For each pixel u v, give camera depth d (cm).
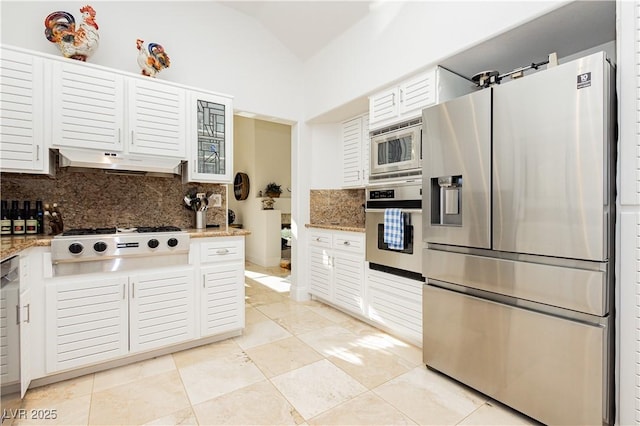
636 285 130
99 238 194
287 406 166
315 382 189
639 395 128
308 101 353
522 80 154
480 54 206
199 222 274
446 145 189
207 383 187
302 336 257
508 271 161
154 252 211
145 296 210
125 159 223
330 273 321
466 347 180
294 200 366
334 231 315
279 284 433
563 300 142
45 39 225
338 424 153
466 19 197
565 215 141
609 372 134
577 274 138
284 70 346
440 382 190
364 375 197
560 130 142
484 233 170
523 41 191
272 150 624
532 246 152
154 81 236
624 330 133
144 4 263
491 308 168
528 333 153
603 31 180
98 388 182
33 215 213
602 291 131
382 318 260
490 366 168
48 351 180
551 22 171
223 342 245
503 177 162
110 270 200
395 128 255
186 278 226
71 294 187
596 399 132
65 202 230
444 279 193
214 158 266
